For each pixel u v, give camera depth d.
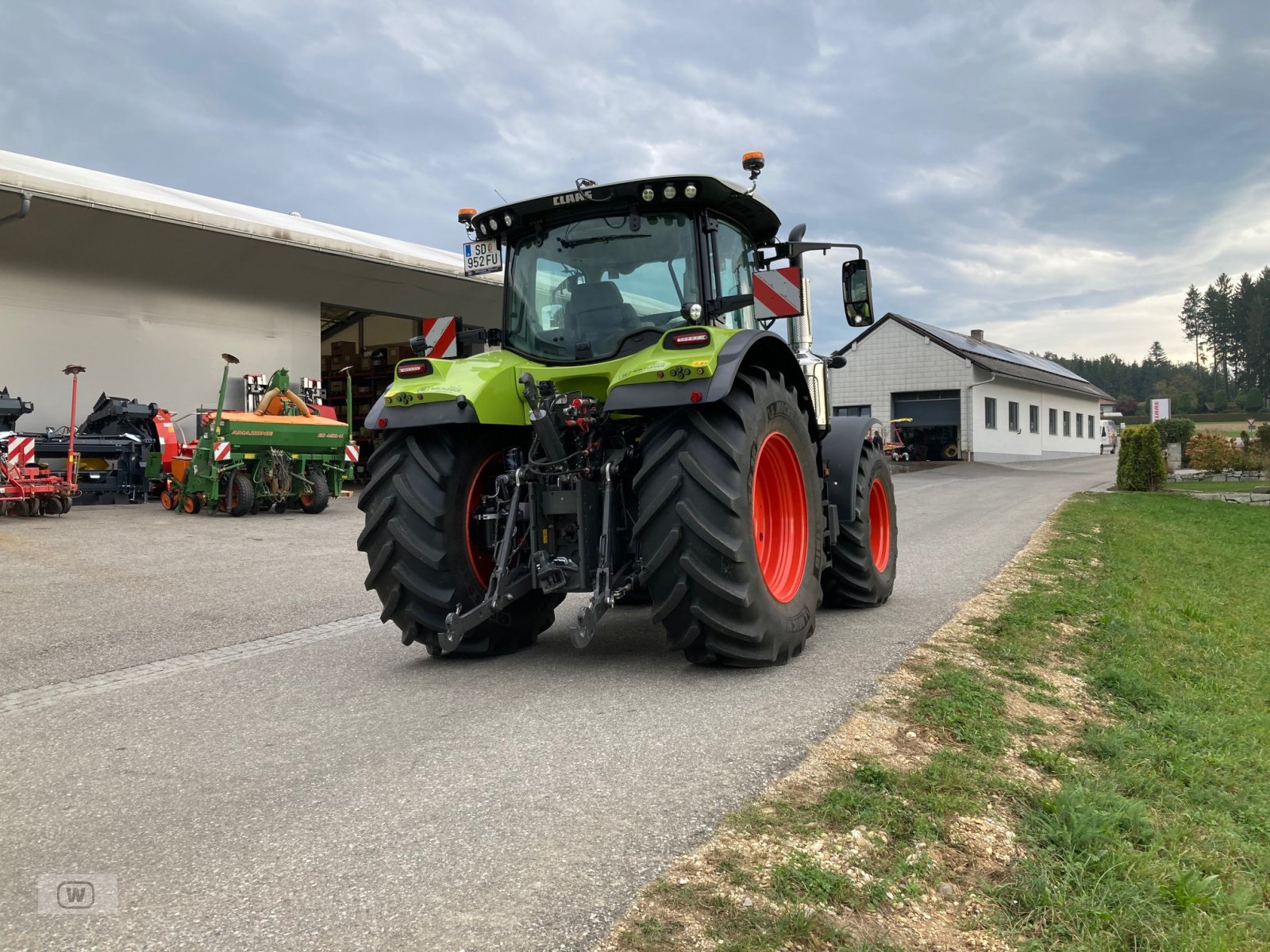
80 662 4.49
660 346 4.01
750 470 3.93
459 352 5.09
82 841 2.36
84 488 12.91
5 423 12.21
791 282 4.52
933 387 33.22
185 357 14.91
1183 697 4.04
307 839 2.34
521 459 4.45
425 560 4.26
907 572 7.33
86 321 13.73
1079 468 31.05
